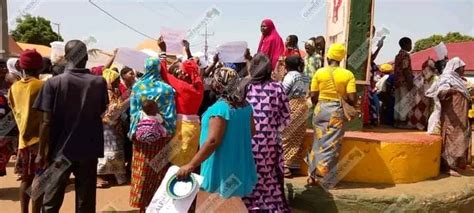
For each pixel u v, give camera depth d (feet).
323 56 27.55
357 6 23.00
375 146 20.38
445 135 22.79
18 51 69.00
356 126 23.88
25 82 17.01
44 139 15.02
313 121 19.52
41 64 17.42
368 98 27.35
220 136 13.57
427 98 26.94
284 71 24.94
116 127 23.41
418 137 22.15
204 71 25.03
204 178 14.16
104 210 19.70
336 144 19.06
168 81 18.40
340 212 18.95
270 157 17.25
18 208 20.11
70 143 15.20
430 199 18.79
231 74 13.94
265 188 17.13
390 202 18.63
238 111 14.15
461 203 19.61
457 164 22.67
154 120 17.19
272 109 17.17
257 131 16.92
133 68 23.21
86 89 15.43
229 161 13.98
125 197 21.71
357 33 23.15
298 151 21.13
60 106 15.14
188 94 18.31
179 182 13.89
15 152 22.93
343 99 18.93
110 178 24.22
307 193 19.53
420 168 21.13
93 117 15.62
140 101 17.29
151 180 17.66
